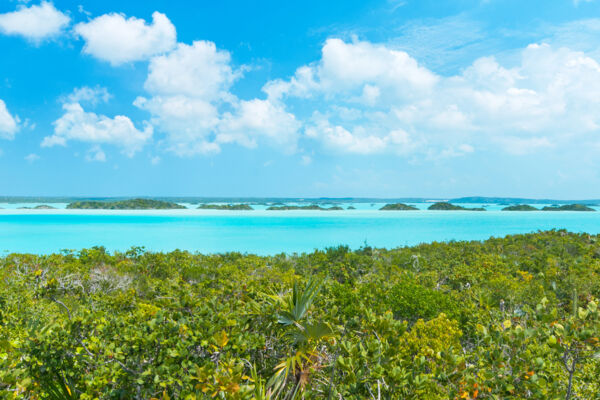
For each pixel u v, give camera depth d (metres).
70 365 3.35
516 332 3.44
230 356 3.52
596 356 3.06
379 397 3.25
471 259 13.14
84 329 3.66
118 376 3.26
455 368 3.46
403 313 6.36
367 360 3.60
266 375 3.87
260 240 34.75
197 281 10.07
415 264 12.33
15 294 6.43
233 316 4.05
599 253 15.43
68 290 8.19
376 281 8.23
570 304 7.72
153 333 3.46
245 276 7.90
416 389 3.28
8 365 3.17
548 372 3.35
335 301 6.33
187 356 3.43
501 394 3.12
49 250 27.78
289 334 4.02
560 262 12.22
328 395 3.46
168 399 2.94
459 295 7.85
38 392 3.19
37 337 3.32
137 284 9.23
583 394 3.54
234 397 2.69
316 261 12.07
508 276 10.21
